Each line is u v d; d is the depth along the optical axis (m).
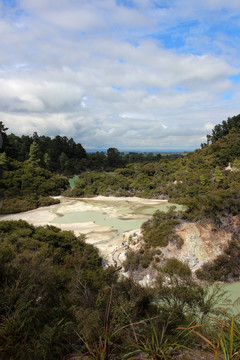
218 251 24.53
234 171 66.69
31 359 3.61
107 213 53.06
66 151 131.00
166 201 65.31
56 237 25.69
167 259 24.12
